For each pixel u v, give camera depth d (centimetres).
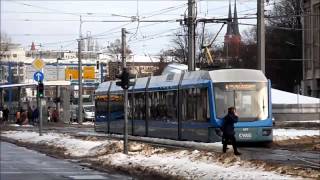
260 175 1611
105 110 4606
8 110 8112
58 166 2427
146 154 2533
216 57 10581
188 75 3219
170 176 1872
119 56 10888
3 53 10856
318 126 4738
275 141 3170
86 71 9981
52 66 9806
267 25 10356
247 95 2956
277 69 10569
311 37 7919
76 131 5231
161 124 3519
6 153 3198
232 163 1920
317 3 7619
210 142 2925
